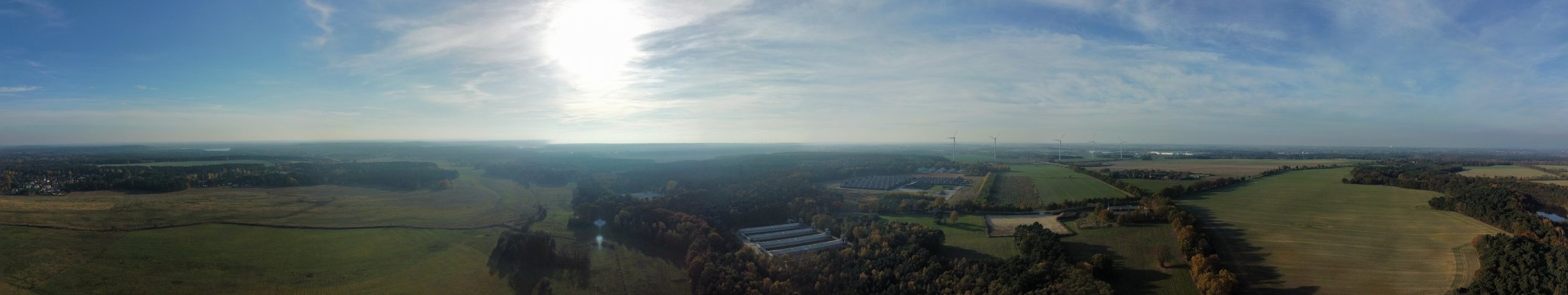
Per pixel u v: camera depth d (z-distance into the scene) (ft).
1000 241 453.99
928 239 427.33
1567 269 317.63
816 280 383.65
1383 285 341.41
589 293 394.32
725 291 363.76
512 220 599.57
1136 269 377.30
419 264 440.45
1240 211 554.87
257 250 453.17
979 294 343.87
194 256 431.02
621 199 624.59
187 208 585.22
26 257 401.49
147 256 424.05
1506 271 334.85
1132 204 592.60
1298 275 360.48
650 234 504.43
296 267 420.36
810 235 509.35
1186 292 341.41
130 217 529.04
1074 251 415.23
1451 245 413.18
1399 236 443.73
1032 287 346.74
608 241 509.35
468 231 538.06
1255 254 401.90
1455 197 564.71
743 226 547.08
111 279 376.68
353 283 397.19
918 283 366.84
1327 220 508.12
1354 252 402.72
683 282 416.05
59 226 479.41
